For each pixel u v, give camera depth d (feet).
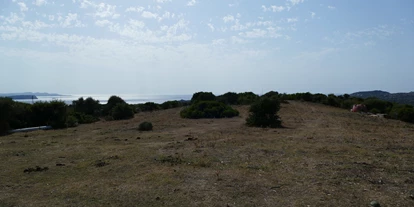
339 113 98.17
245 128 60.18
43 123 71.15
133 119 87.40
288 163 27.58
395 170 24.76
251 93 155.53
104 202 18.40
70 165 28.19
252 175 23.61
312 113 95.61
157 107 134.82
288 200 18.20
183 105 144.25
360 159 28.96
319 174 23.67
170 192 19.90
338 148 34.83
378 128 58.70
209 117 88.63
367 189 20.02
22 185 22.09
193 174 24.11
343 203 17.62
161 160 29.27
